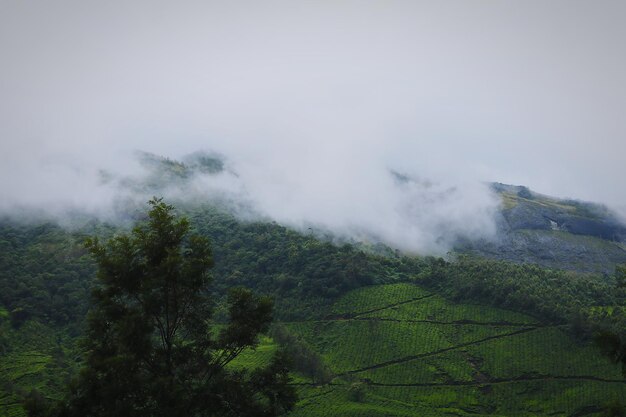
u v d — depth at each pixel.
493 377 143.62
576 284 196.38
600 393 131.00
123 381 33.75
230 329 39.59
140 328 35.28
